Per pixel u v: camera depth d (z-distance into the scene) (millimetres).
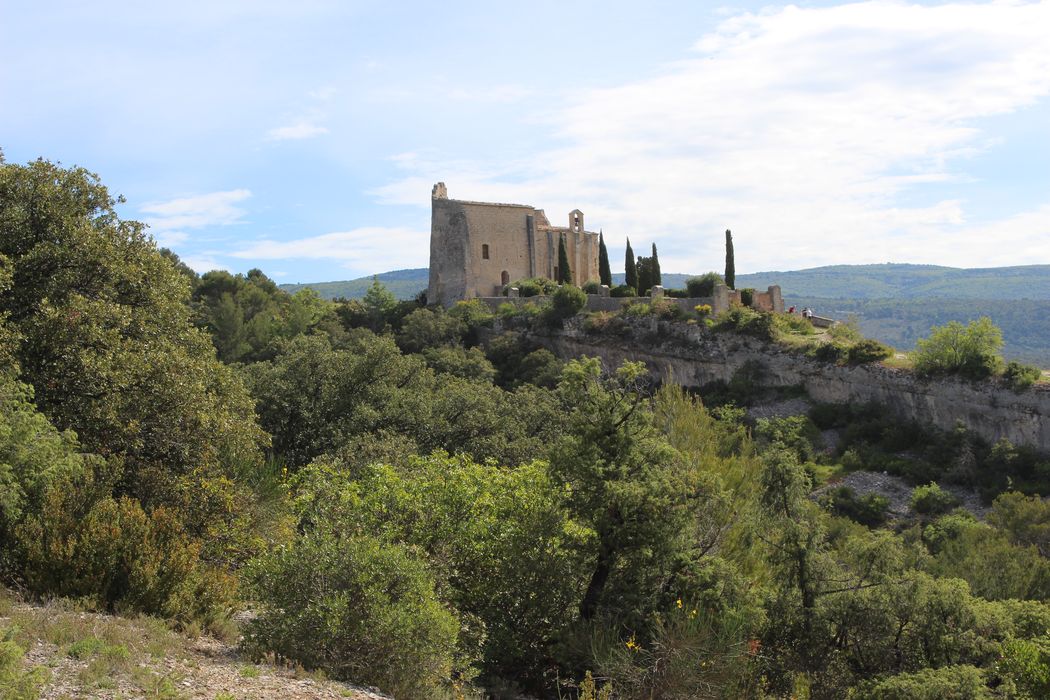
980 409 53906
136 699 10125
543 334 71188
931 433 55219
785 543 22438
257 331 77375
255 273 105562
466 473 21766
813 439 56188
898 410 57531
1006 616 22844
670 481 20719
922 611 21750
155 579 14367
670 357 66562
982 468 50750
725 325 66125
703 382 65750
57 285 21656
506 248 86062
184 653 12523
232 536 19422
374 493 20156
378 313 85188
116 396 20062
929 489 48125
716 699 17531
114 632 12094
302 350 39125
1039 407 51562
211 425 21859
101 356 20453
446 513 20234
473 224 84250
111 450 19938
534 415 44000
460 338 73188
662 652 17797
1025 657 17688
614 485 19875
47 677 9961
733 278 78438
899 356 61750
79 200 23688
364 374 38906
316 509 19922
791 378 62500
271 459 28391
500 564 19953
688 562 20312
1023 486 47938
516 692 18594
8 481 14438
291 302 90375
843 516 45938
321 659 13727
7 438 14875
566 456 20859
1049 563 33844
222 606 15414
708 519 22766
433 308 80875
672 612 19172
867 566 22453
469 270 83625
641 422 21188
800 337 65562
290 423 36969
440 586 19516
